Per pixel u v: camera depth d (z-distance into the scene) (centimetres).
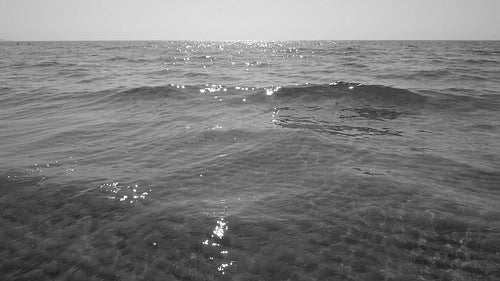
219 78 1828
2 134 802
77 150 680
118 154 656
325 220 418
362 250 365
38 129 845
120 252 367
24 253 366
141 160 623
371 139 740
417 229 399
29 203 462
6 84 1628
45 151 675
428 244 374
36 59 3644
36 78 1880
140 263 351
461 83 1506
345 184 514
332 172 559
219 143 712
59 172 563
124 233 398
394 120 909
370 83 1527
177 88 1320
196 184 522
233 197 479
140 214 436
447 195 479
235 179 539
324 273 334
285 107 1064
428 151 662
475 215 426
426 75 1811
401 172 559
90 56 4278
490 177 541
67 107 1117
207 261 352
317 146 684
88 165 598
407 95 1152
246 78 1822
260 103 1119
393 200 464
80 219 426
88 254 364
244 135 761
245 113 991
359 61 3088
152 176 550
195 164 601
